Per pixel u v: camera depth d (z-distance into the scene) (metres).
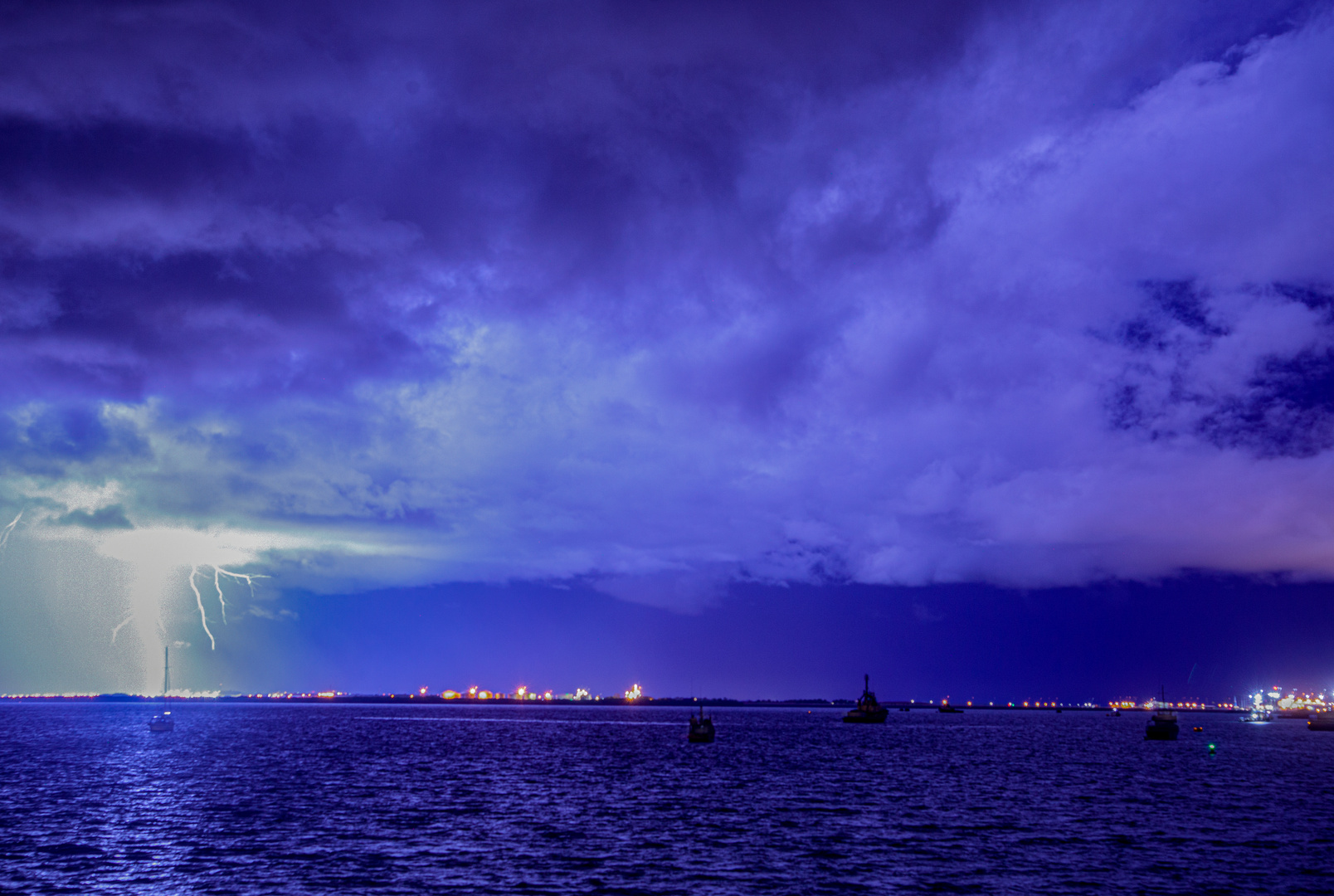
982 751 143.12
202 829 60.00
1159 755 135.62
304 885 45.25
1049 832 60.75
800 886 45.75
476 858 51.34
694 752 133.38
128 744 145.50
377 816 65.56
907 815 68.19
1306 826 63.56
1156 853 53.88
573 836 58.03
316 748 136.62
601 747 145.50
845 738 186.25
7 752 125.44
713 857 52.03
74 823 62.16
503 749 137.38
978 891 45.00
